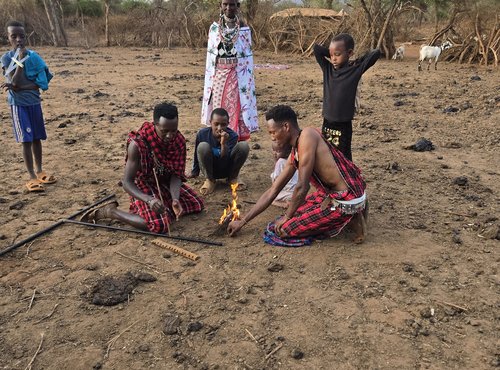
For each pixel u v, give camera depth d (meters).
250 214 4.26
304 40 20.59
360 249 4.16
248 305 3.41
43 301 3.44
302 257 4.04
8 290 3.57
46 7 24.41
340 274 3.79
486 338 3.09
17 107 5.19
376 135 7.83
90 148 7.11
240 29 5.60
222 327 3.18
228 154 5.25
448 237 4.41
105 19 25.91
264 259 4.02
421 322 3.24
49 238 4.34
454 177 5.91
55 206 5.05
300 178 3.86
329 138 4.86
